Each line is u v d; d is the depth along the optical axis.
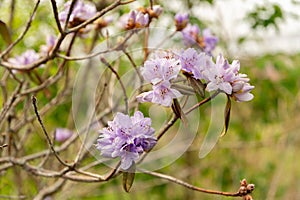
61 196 1.11
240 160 1.66
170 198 1.62
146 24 0.78
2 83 0.95
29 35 1.23
